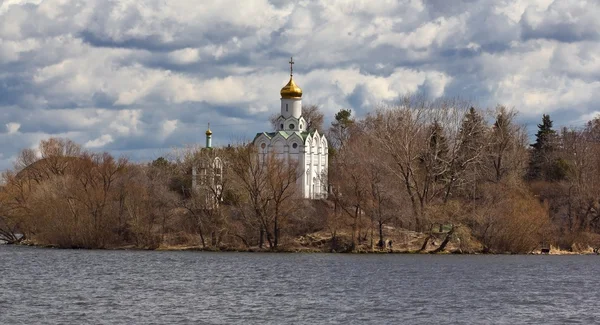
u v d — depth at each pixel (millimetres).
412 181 177250
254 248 177000
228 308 89562
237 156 178000
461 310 89375
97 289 106375
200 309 88875
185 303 93312
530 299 98500
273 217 176375
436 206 170000
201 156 181375
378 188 169625
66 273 127188
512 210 172125
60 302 94000
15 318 83062
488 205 174250
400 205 171000
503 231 171375
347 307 90438
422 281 115312
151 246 183875
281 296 99188
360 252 171375
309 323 80625
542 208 175625
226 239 180625
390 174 172750
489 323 81812
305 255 164375
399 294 101125
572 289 108875
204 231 182875
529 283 115000
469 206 174125
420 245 172500
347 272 127500
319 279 117500
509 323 82062
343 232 175125
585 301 97688
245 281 115312
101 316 84312
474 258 157750
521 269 135250
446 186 179500
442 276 122188
